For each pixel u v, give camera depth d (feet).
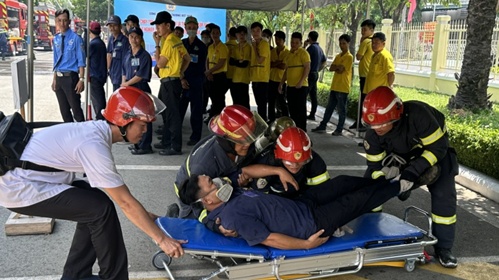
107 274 9.68
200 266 11.77
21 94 13.17
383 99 10.91
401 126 11.30
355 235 11.10
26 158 8.78
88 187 9.91
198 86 24.39
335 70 27.91
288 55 27.68
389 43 53.31
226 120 10.71
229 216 9.98
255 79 28.86
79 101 24.40
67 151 8.80
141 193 17.03
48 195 8.93
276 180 11.65
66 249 12.35
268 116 32.96
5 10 78.74
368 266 12.15
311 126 31.83
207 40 31.91
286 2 34.78
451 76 42.29
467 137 20.39
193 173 11.22
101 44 25.30
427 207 16.75
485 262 12.62
